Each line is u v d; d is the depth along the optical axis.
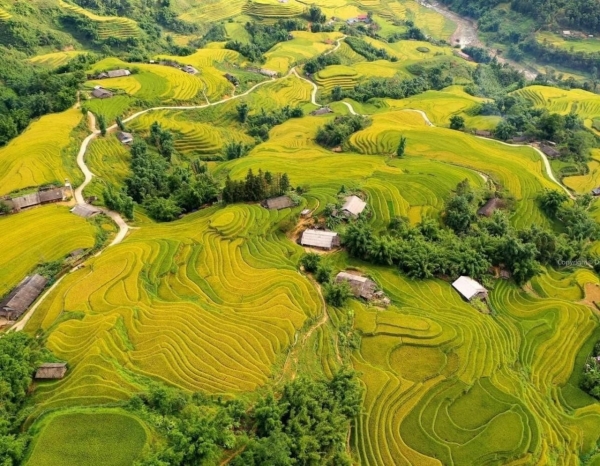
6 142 71.25
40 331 39.09
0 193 57.38
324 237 53.22
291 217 55.53
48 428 28.94
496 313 48.16
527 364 43.44
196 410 31.14
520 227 63.31
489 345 43.22
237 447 29.77
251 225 54.00
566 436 37.38
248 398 33.72
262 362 36.81
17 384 32.44
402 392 38.19
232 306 42.66
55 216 54.19
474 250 52.34
